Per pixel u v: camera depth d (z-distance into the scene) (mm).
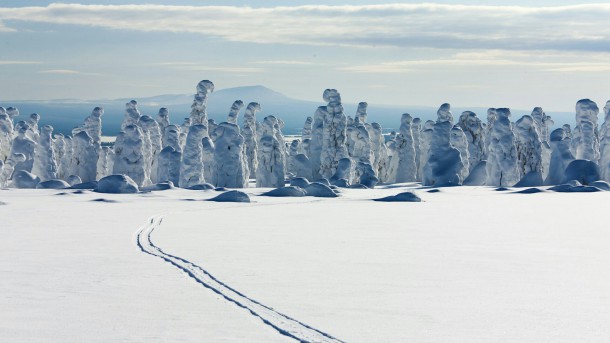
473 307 10703
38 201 35562
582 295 11727
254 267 14641
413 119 79500
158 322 9523
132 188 42625
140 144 57656
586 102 63656
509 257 16516
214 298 11242
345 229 23344
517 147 58594
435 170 58875
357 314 10141
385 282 12914
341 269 14461
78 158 63156
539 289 12266
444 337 8836
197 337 8703
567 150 56750
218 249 17719
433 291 12031
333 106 65625
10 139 64562
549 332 9141
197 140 54312
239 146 52688
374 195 44781
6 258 15812
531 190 46781
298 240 19984
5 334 8875
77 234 21109
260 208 33406
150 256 16250
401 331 9125
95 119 69312
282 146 77875
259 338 8672
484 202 38188
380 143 75375
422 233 22109
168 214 29234
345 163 60312
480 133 68625
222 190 46188
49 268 14320
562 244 19203
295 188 43438
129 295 11461
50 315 9938
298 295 11570
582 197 42156
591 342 8664
